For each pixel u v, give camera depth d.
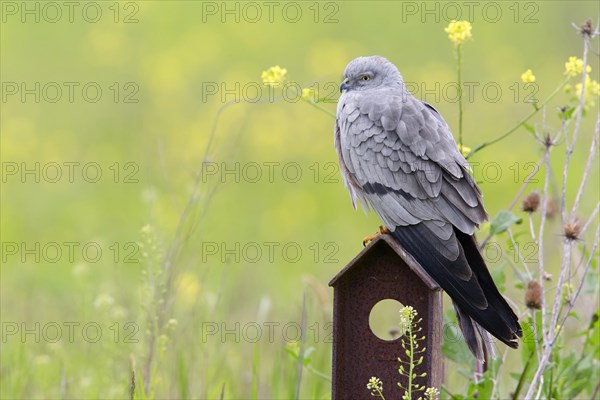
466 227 8.24
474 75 23.17
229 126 20.22
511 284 12.34
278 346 12.13
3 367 11.27
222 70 24.45
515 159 19.36
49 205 19.45
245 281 14.76
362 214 19.31
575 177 17.67
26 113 22.86
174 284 10.73
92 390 10.71
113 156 21.28
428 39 25.61
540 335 9.41
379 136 8.86
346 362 8.05
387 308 13.18
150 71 24.31
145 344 10.45
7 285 15.07
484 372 9.38
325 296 11.30
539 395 8.72
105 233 17.80
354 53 24.55
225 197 18.94
